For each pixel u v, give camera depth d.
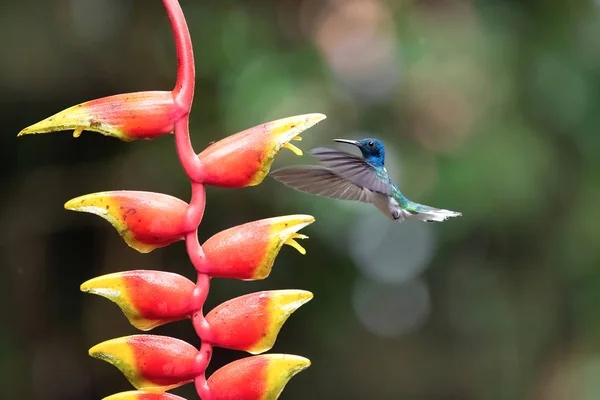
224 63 10.62
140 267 11.10
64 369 11.21
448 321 12.86
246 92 10.34
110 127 2.90
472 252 12.28
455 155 11.03
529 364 12.84
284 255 11.30
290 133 2.99
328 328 11.85
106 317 11.27
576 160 11.82
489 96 11.38
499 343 12.95
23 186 11.02
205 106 10.50
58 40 10.45
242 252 2.94
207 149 3.01
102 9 10.76
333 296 11.70
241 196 10.52
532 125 11.60
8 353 11.01
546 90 11.67
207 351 2.94
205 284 2.95
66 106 10.74
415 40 11.41
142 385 2.91
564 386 12.53
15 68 10.21
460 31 11.62
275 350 11.82
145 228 2.91
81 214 11.08
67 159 11.02
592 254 12.10
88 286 2.86
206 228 10.66
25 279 11.08
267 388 2.92
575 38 12.04
